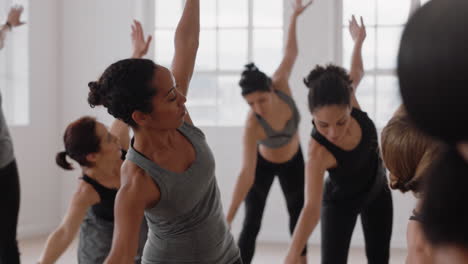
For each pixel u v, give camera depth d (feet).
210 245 6.52
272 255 19.97
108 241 8.99
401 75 1.57
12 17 14.80
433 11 1.50
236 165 22.25
